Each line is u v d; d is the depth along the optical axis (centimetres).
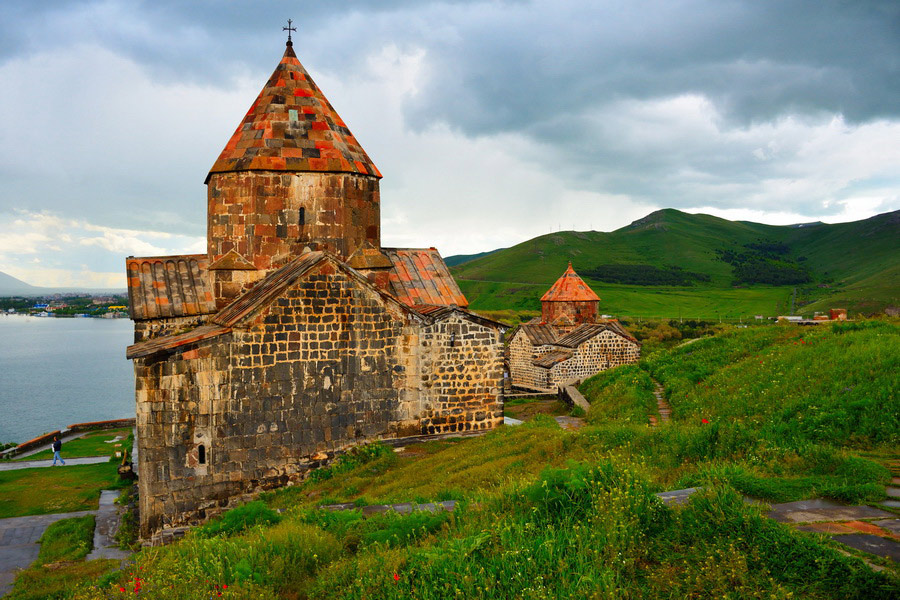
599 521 785
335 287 1798
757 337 2878
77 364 13562
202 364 1631
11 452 3356
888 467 1020
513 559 720
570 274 5272
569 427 2556
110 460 2975
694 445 1281
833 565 613
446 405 1970
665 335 7750
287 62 2212
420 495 1295
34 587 1316
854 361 1688
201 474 1625
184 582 875
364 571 798
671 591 636
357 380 1836
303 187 2025
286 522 1130
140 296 2027
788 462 1042
